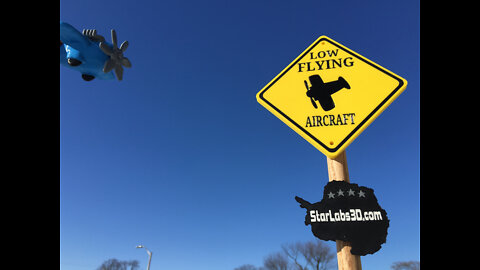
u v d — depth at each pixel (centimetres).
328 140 164
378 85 170
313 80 182
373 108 166
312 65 187
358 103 169
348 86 174
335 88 176
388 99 166
